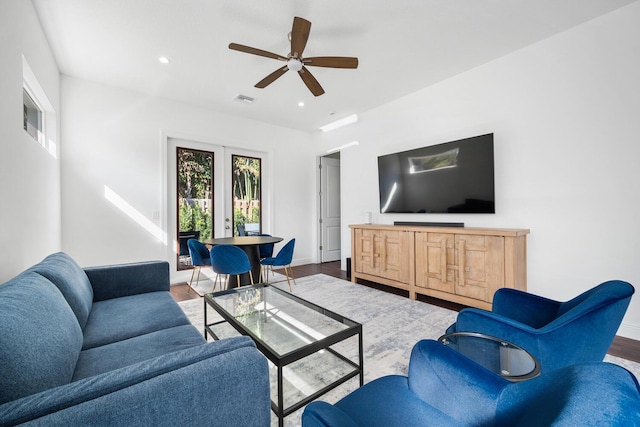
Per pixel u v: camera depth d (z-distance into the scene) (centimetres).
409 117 386
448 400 87
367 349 209
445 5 220
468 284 282
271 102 410
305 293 352
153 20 233
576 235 250
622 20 225
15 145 175
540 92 269
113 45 267
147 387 71
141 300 207
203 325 253
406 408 92
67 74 323
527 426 62
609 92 232
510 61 288
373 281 389
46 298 116
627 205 225
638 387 48
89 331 155
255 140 486
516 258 254
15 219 175
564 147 255
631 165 224
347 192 484
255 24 240
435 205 349
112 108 354
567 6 222
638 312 221
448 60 300
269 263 363
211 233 443
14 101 173
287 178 531
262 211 502
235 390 83
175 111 402
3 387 74
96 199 343
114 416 65
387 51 282
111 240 352
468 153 317
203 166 437
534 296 164
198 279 406
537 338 120
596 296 120
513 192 288
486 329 137
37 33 223
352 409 92
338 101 407
